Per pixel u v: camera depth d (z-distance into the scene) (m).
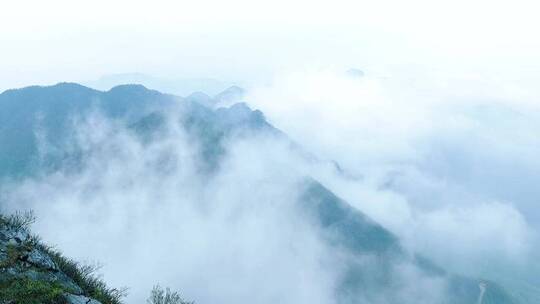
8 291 20.94
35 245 26.02
